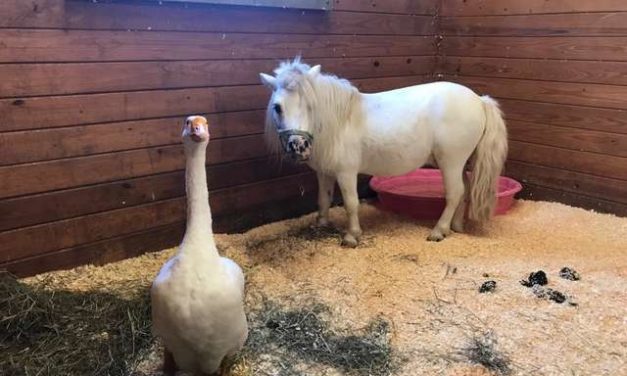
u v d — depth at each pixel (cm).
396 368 172
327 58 301
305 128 230
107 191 240
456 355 177
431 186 354
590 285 219
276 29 276
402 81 344
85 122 227
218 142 270
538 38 315
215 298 146
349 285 222
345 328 194
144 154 247
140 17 232
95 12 220
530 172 335
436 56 360
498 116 272
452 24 350
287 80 228
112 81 230
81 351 179
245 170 284
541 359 174
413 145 260
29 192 220
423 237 274
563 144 317
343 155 253
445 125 258
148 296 211
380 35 322
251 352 180
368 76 323
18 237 221
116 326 192
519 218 303
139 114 241
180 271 147
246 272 235
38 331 189
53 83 216
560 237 273
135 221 252
